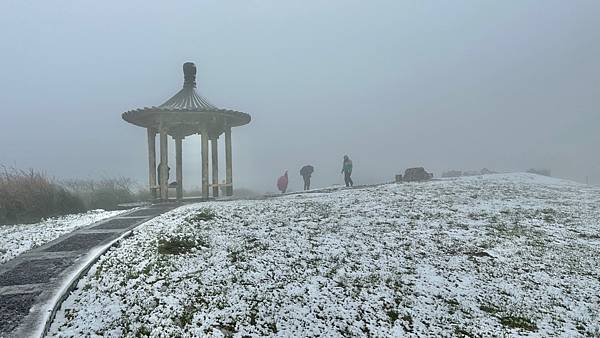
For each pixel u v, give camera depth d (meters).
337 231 11.26
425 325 6.57
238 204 15.74
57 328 5.76
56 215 15.24
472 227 12.18
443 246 10.38
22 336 5.31
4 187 14.39
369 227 11.81
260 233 10.66
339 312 6.71
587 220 13.60
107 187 20.64
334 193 19.28
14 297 6.45
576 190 21.83
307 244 9.91
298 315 6.49
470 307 7.26
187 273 7.74
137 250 8.96
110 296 6.71
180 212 13.51
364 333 6.20
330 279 7.93
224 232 10.62
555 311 7.31
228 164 22.00
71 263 8.05
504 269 9.06
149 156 21.28
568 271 9.10
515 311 7.22
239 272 7.89
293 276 7.93
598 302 7.71
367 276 8.19
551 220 13.41
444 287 7.98
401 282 8.06
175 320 6.07
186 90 21.66
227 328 5.98
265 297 6.98
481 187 20.89
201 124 20.33
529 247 10.55
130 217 13.61
